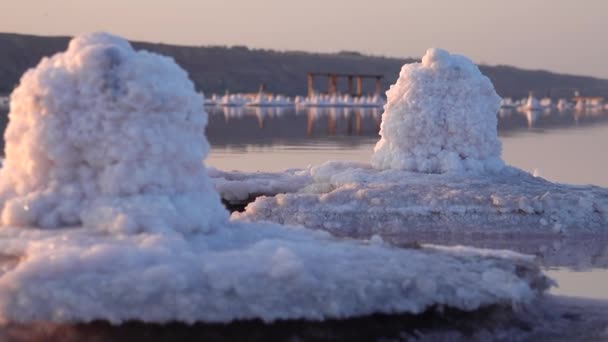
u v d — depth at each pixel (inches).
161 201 298.2
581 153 1223.5
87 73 303.4
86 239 280.2
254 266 261.9
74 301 247.0
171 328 253.8
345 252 293.3
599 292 377.7
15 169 313.4
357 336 265.0
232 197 636.1
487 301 280.7
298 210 540.4
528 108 4384.8
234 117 2422.5
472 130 674.2
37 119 303.7
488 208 547.8
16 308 248.4
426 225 531.2
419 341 268.7
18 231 292.7
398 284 272.1
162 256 264.1
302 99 4749.0
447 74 681.6
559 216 547.8
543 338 282.2
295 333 260.1
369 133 1701.5
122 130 301.1
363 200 550.3
